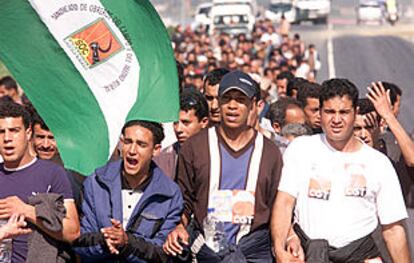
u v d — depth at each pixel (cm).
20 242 1083
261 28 7638
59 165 1125
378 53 7844
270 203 1119
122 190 1104
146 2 1130
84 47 1125
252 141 1120
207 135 1127
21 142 1085
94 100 1131
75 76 1124
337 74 6638
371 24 10462
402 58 7512
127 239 1070
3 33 1108
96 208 1096
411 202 1204
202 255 1112
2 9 1103
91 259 1092
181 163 1131
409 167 1173
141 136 1085
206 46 7244
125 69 1140
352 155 1100
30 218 1055
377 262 1105
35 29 1113
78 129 1128
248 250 1110
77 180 1186
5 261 1078
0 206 1050
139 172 1098
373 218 1104
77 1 1123
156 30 1141
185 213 1133
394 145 1312
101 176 1105
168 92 1149
